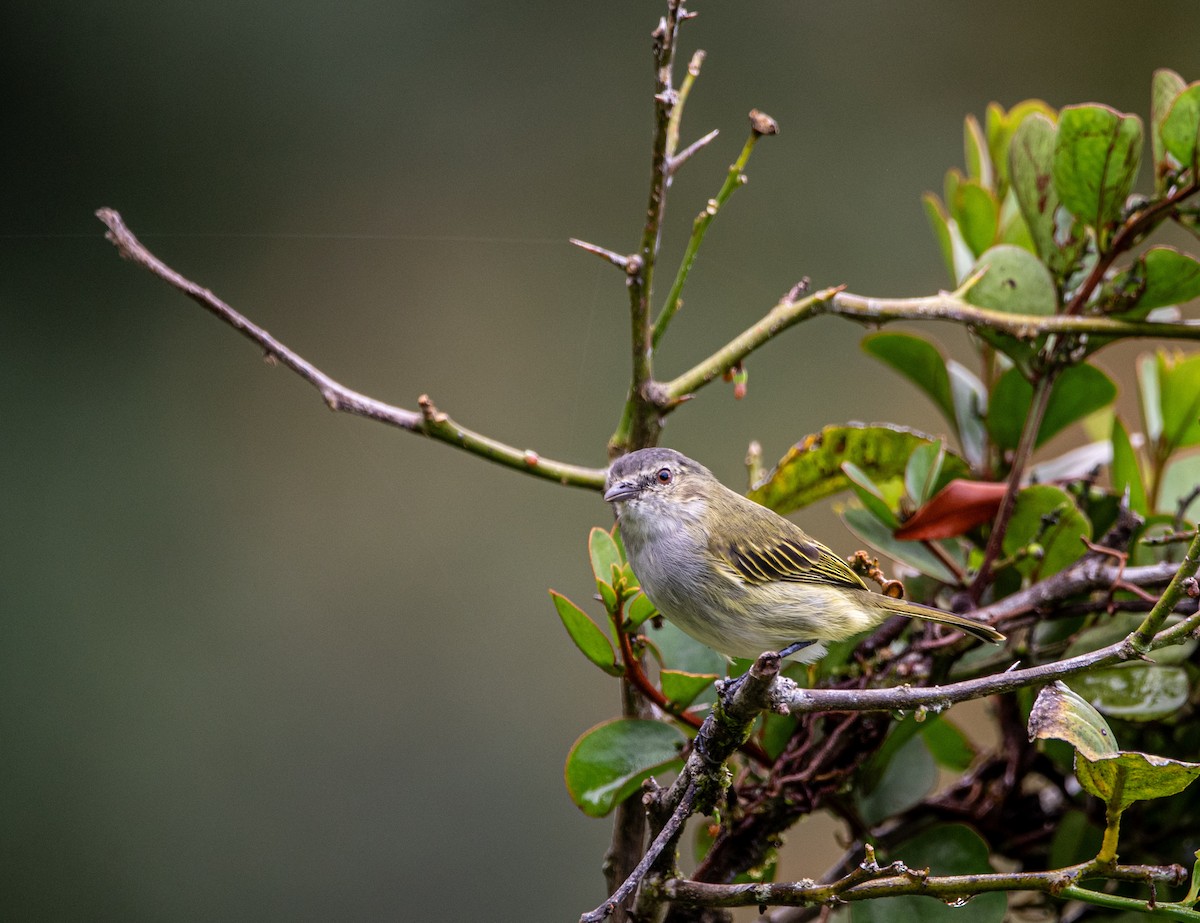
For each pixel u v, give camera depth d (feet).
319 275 44.88
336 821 37.73
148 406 42.37
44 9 43.86
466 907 36.78
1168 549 21.56
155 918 35.91
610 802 17.94
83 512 40.60
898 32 47.34
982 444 23.61
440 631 40.63
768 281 44.70
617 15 46.96
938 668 20.31
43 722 37.96
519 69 46.91
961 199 23.29
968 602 20.25
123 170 44.19
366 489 42.34
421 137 46.11
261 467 42.37
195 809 37.42
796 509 22.54
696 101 46.29
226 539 41.39
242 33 45.29
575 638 18.03
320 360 43.86
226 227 44.57
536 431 43.37
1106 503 22.39
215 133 45.01
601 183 45.98
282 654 39.91
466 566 41.50
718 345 43.86
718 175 45.60
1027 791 22.38
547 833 38.11
